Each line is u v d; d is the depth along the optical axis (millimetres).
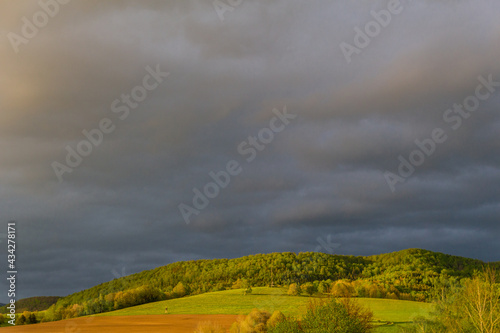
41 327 85750
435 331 42594
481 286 36156
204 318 92000
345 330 40406
